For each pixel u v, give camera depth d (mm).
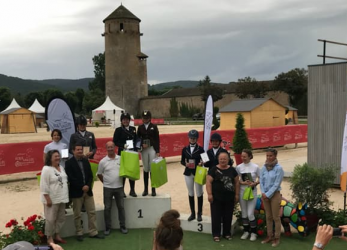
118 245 6133
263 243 6074
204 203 8805
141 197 7168
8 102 104438
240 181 6332
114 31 71938
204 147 8500
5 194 10156
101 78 106625
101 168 6742
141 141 7320
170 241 2248
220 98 65188
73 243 6262
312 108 10266
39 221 6430
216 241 6219
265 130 18922
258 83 59312
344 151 6781
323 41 9961
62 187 6020
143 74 75500
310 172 6602
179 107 70562
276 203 5898
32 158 12336
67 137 8109
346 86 9617
